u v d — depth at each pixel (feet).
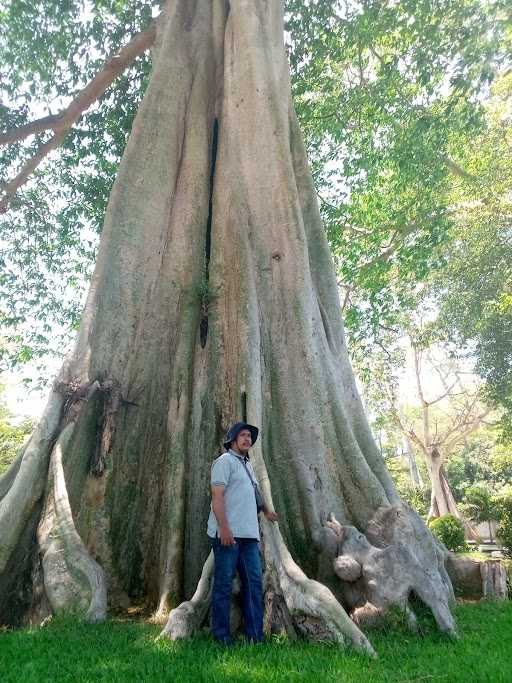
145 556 21.54
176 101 29.63
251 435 16.37
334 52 46.85
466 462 135.85
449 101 44.62
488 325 66.69
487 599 23.27
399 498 21.93
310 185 28.68
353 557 17.34
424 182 49.16
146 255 26.03
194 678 11.06
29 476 20.01
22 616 18.03
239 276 24.41
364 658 12.81
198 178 28.12
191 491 21.30
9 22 40.45
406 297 60.44
